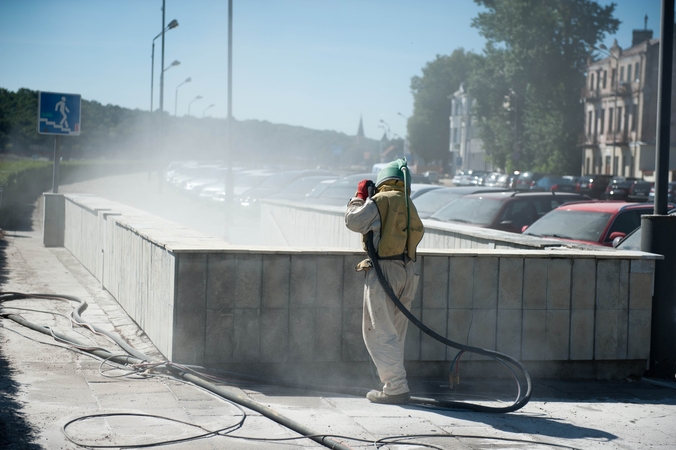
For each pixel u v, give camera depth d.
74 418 4.59
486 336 6.18
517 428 4.85
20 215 23.75
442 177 97.12
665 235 6.55
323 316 5.97
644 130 59.84
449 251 6.14
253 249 5.84
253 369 5.89
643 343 6.47
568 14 59.59
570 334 6.31
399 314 5.39
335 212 12.28
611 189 45.16
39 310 8.45
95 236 11.28
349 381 6.01
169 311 5.94
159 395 5.25
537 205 12.98
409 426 4.78
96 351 6.41
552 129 65.62
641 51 60.03
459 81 108.25
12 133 119.75
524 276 6.21
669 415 5.34
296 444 4.34
